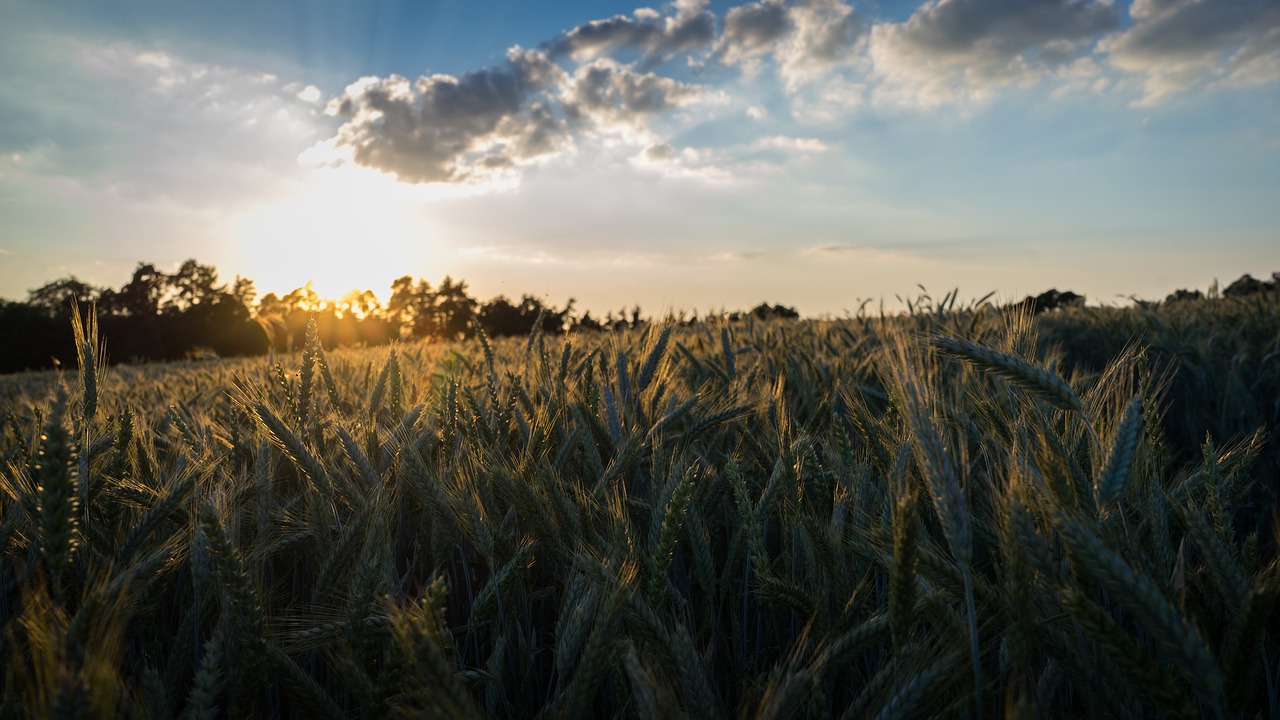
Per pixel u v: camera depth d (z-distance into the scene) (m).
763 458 2.82
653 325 4.18
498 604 2.06
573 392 3.46
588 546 2.13
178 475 2.52
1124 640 1.30
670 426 3.08
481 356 6.22
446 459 2.86
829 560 2.07
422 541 2.69
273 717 2.10
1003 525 1.70
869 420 2.80
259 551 2.22
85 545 2.13
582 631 1.81
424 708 1.38
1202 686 1.26
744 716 1.71
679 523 1.83
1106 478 1.73
